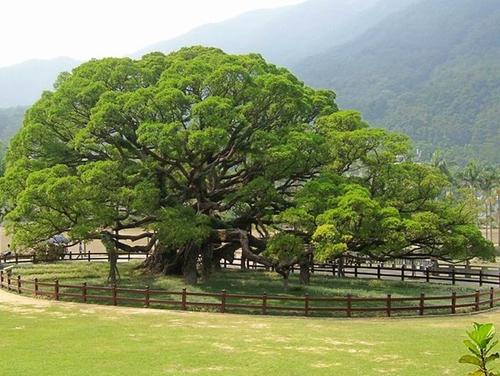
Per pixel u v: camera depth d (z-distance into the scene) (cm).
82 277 3591
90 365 1509
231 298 2905
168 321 2245
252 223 3666
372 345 1847
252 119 3177
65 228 2977
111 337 1889
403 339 1959
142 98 2850
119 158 3195
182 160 3166
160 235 2995
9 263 4431
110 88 3238
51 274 3722
